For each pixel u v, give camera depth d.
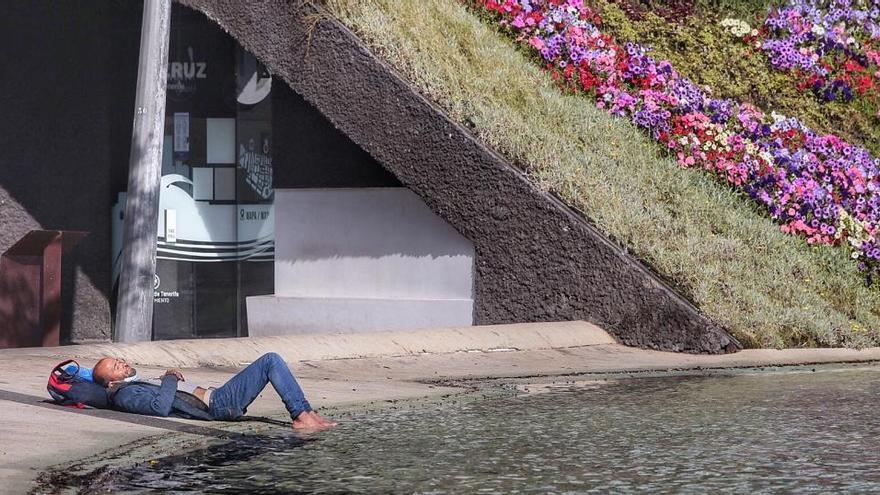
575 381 12.53
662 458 7.74
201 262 21.52
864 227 18.78
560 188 16.64
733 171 18.64
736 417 9.70
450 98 17.42
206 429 8.70
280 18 18.36
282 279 19.02
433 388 11.62
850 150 20.06
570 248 16.20
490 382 12.28
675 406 10.41
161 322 21.31
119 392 9.12
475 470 7.31
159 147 15.98
